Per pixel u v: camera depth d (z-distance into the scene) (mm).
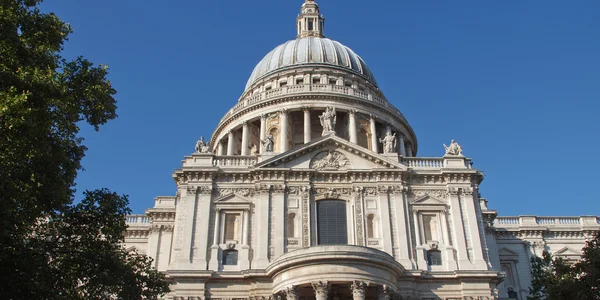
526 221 63156
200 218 47250
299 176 49188
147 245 59000
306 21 94000
